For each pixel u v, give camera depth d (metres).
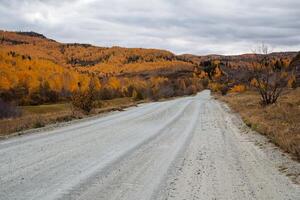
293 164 7.67
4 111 36.03
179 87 101.88
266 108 20.34
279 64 26.23
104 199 5.18
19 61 116.38
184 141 11.13
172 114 22.81
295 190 5.75
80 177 6.45
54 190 5.59
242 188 5.85
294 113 15.96
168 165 7.57
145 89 85.38
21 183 5.97
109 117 21.12
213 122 17.52
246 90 66.06
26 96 96.44
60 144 10.29
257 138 11.79
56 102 97.94
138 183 6.09
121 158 8.27
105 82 134.50
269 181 6.31
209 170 7.14
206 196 5.39
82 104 24.50
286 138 10.07
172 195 5.42
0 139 11.34
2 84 97.44
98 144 10.37
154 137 12.04
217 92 98.56
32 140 11.09
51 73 117.69
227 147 10.03
